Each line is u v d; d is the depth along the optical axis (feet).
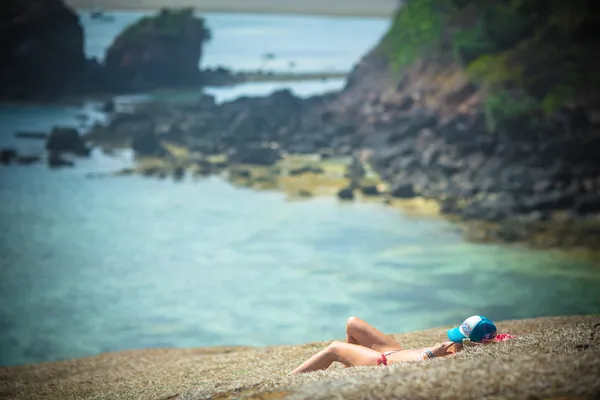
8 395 31.73
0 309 97.19
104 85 268.21
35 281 109.09
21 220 143.02
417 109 184.75
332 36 390.63
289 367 27.43
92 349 82.74
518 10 178.81
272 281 107.86
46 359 79.61
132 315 94.94
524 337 20.61
